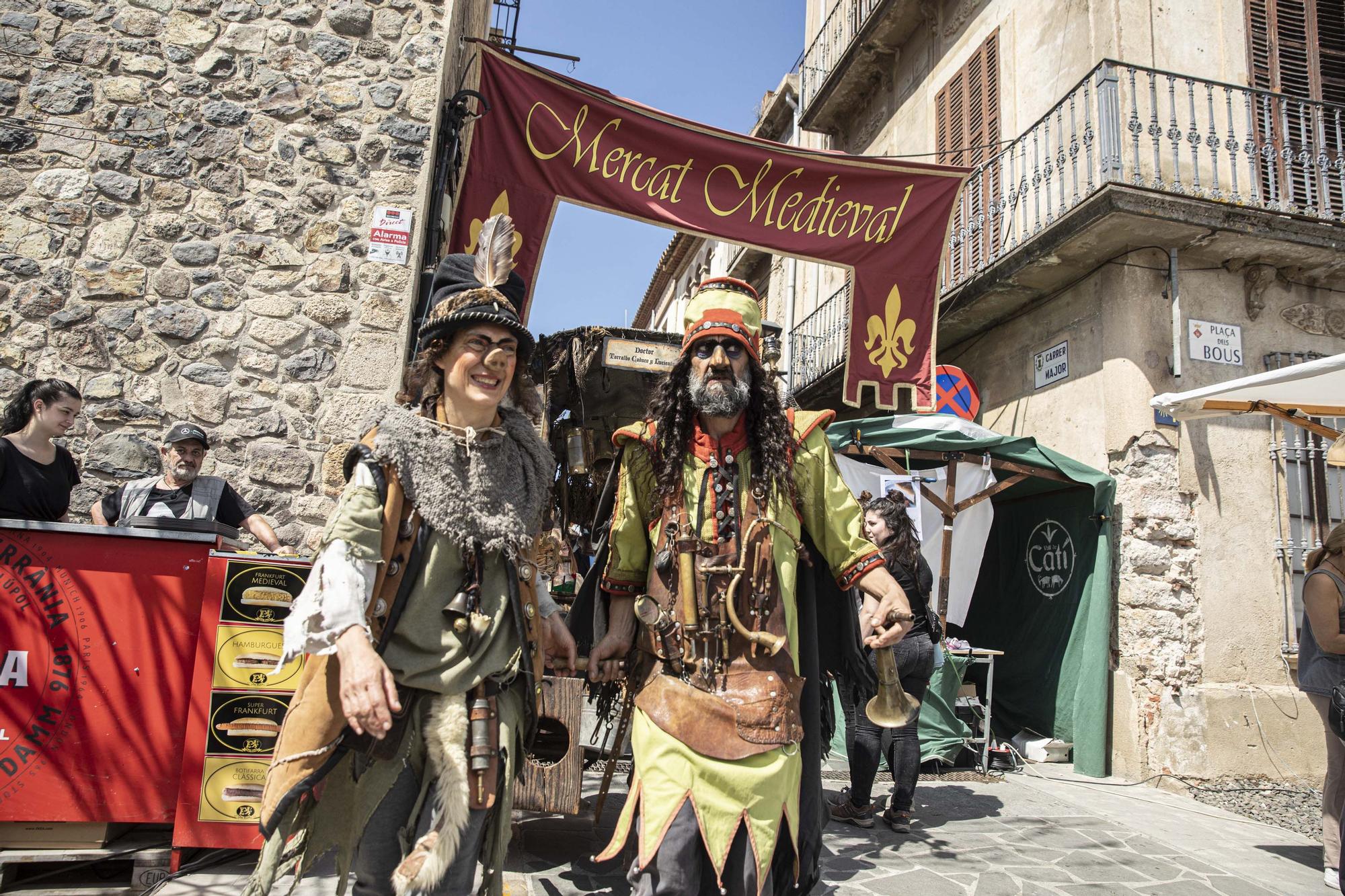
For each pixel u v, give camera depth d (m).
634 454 2.38
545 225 5.71
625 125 5.89
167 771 3.04
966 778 5.99
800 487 2.35
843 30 13.80
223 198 5.18
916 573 4.49
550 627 2.17
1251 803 5.71
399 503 1.73
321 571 1.60
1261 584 6.68
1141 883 3.88
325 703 1.65
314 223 5.27
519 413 2.04
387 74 5.55
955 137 10.29
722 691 2.10
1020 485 7.53
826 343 12.78
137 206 5.06
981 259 8.88
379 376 5.16
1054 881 3.84
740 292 2.35
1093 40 7.76
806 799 2.26
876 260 6.43
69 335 4.85
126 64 5.19
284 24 5.45
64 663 2.99
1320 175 7.33
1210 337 6.97
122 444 4.81
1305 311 7.27
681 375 2.34
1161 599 6.49
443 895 1.66
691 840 1.97
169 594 3.12
